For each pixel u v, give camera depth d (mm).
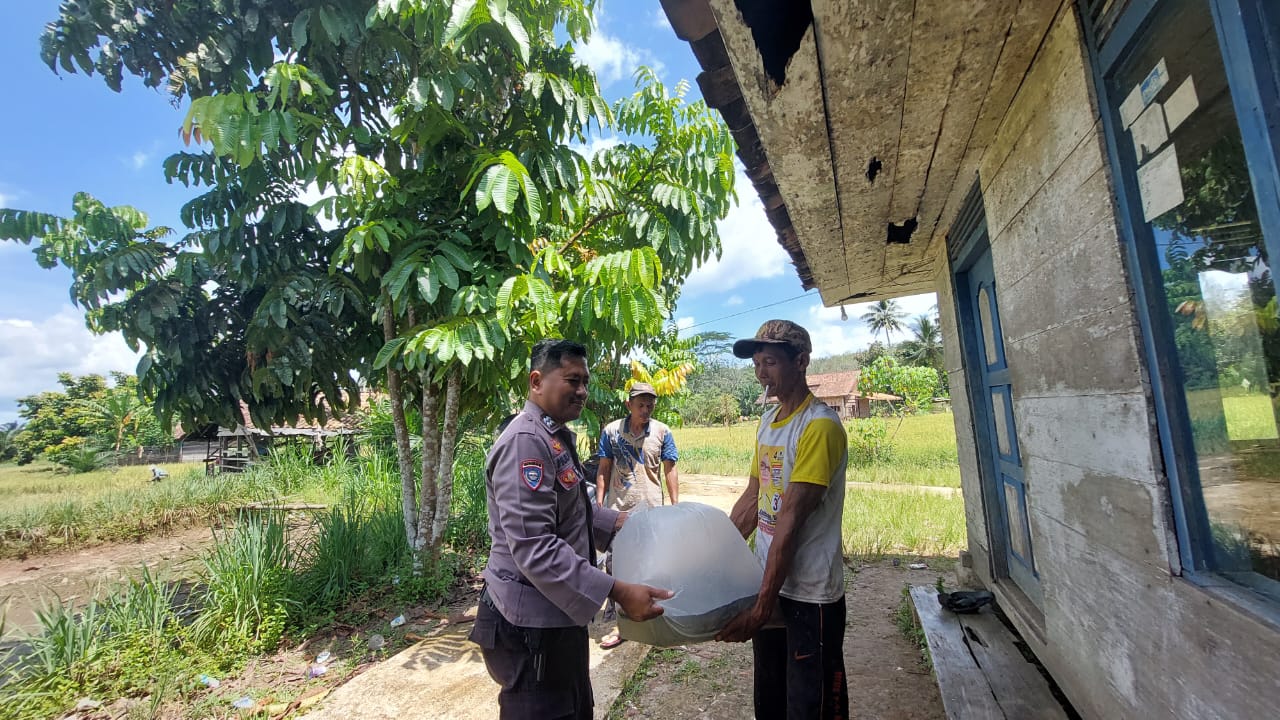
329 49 4383
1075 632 1821
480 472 7391
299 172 4789
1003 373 2902
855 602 4230
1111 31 1335
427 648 3727
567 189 4488
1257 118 973
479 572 5223
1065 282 1680
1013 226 2049
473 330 3816
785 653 2074
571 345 1976
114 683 3334
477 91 4211
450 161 4441
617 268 3508
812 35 1506
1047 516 1991
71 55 4219
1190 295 1232
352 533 4926
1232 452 1169
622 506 4031
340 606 4477
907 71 1693
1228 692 1106
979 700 2285
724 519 1899
